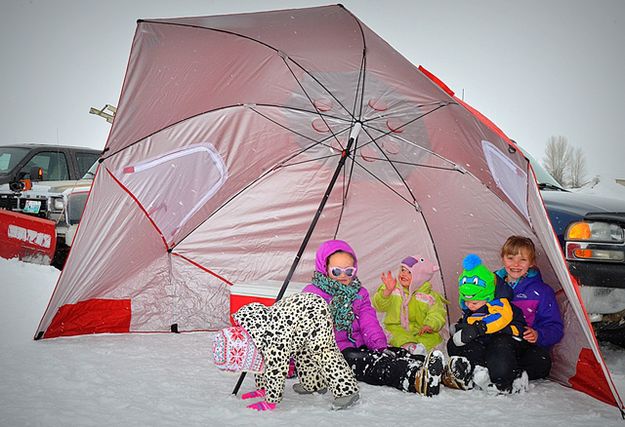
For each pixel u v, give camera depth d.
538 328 4.22
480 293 4.16
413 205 5.39
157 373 4.18
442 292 5.28
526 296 4.28
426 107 4.64
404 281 4.75
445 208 5.20
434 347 4.66
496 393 3.92
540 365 4.14
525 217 4.23
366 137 5.26
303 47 4.73
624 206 4.83
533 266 4.34
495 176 4.44
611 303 4.43
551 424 3.32
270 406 3.53
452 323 5.16
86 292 5.24
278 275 5.73
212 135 5.31
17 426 3.09
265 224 5.72
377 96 4.87
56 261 8.48
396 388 3.96
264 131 5.43
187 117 5.13
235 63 4.92
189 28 4.83
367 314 4.24
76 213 8.37
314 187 5.68
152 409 3.44
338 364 3.56
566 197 5.11
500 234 4.95
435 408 3.59
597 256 4.45
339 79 4.88
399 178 5.34
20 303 6.37
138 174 5.12
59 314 5.11
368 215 5.62
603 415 3.50
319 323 3.56
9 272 7.74
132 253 5.32
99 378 3.99
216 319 5.63
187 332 5.54
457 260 5.25
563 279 3.72
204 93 5.04
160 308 5.52
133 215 5.22
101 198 5.04
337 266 4.13
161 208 5.32
